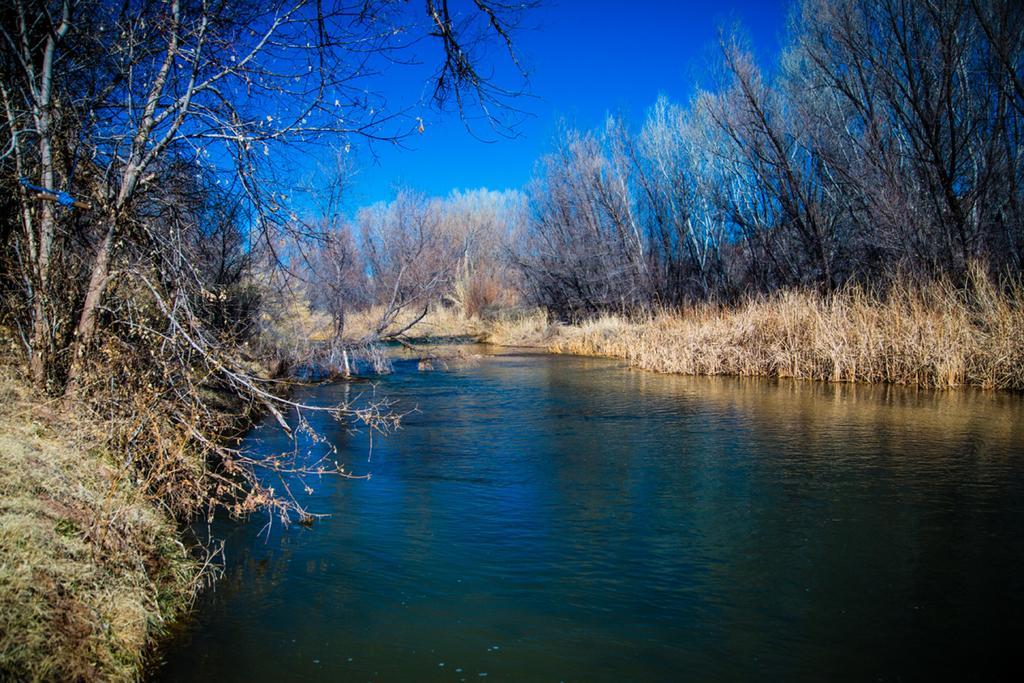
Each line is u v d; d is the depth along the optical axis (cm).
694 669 371
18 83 583
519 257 3303
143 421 529
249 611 428
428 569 496
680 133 2772
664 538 559
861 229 1978
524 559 516
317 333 1834
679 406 1188
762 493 674
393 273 2206
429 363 1973
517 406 1204
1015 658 382
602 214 2881
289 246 701
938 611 435
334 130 580
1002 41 1605
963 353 1304
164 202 606
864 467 763
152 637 384
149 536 461
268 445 878
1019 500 643
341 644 391
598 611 436
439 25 462
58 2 600
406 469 768
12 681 285
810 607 441
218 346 636
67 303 602
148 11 610
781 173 2161
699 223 2717
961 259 1648
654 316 2605
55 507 408
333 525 585
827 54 1991
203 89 599
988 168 1680
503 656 382
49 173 568
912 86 1709
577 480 723
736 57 2138
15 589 324
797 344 1549
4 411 479
